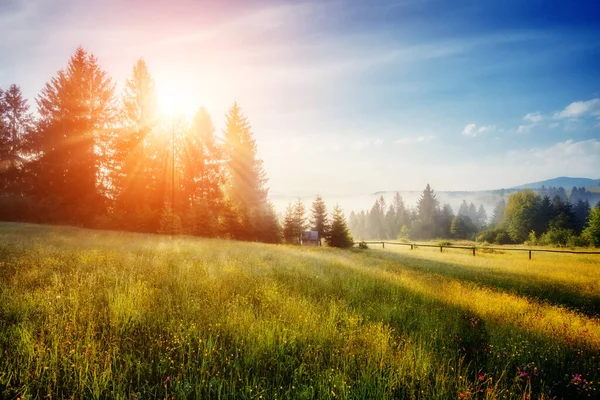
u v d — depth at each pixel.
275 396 2.86
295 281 8.31
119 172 30.44
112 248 11.58
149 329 4.15
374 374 3.43
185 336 4.00
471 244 56.88
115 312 4.43
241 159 42.97
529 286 12.52
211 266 8.65
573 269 18.95
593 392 3.77
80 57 30.33
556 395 3.69
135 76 33.25
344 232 36.84
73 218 25.55
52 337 3.63
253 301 6.08
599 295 11.27
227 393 2.94
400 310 6.44
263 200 42.91
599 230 50.34
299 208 42.09
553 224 80.00
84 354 3.22
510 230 83.12
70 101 29.22
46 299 4.76
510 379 3.86
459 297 8.50
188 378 3.16
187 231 27.64
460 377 3.49
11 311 4.39
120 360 3.32
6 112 36.16
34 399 2.77
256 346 3.90
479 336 5.11
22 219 24.84
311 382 3.22
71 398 2.69
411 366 3.65
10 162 30.27
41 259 8.11
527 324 6.33
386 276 11.02
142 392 2.94
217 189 39.72
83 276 6.69
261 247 19.47
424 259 23.62
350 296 7.21
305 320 4.80
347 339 4.46
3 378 2.86
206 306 5.16
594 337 5.73
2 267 7.05
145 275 7.11
